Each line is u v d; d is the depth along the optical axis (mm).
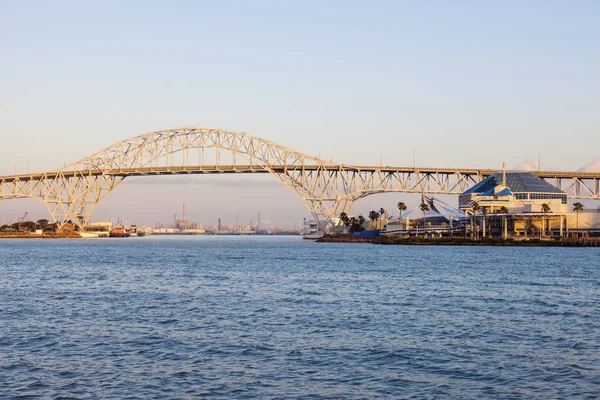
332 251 175750
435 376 31703
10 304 55500
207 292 65188
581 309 52969
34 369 32656
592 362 34219
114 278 82562
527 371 32500
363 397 28531
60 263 116000
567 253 154500
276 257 142125
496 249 180250
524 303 56719
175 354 35938
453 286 71750
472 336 41031
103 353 36125
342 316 48844
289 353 36188
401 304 55812
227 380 30906
